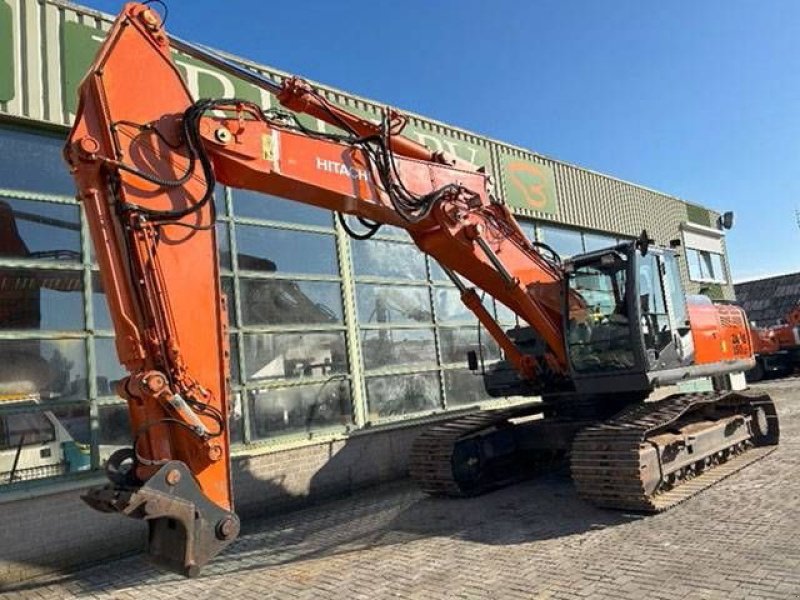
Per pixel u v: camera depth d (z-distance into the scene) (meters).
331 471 9.41
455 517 7.39
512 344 8.48
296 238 9.77
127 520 7.32
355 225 10.68
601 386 7.81
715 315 9.37
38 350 7.12
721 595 4.32
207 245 4.58
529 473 9.28
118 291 4.23
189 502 3.84
